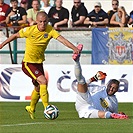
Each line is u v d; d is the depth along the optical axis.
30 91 43.75
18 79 43.72
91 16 50.22
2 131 25.09
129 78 43.34
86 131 25.06
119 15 50.12
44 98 29.77
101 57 44.84
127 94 43.47
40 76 29.91
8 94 43.88
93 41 44.88
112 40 44.62
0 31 45.25
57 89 43.69
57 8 49.94
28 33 29.80
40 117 32.38
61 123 28.38
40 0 55.78
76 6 50.41
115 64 44.78
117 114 30.42
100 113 30.66
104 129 25.81
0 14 50.59
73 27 48.25
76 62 30.20
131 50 44.50
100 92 31.50
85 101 31.19
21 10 49.72
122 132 24.81
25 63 30.39
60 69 43.56
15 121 29.80
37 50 30.02
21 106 40.34
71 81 43.62
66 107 39.94
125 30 44.44
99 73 31.00
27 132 24.72
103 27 47.56
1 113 34.94
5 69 43.75
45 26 29.61
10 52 45.41
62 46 45.59
